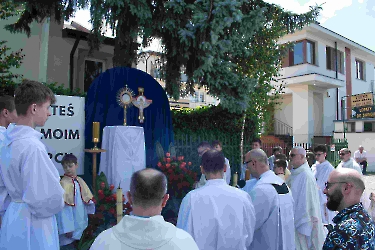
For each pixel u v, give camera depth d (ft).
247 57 27.37
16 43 34.06
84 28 41.47
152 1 22.41
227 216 7.82
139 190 4.81
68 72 35.76
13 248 6.70
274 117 68.33
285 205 10.11
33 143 7.06
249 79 24.20
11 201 7.17
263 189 9.66
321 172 19.65
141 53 28.19
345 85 72.08
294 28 28.40
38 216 7.00
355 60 76.48
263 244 9.52
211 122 28.22
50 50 34.68
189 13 21.86
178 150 25.66
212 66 21.93
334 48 68.80
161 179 5.00
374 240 6.34
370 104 63.57
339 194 6.90
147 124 22.79
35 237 6.93
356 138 64.18
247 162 10.98
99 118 20.83
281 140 56.24
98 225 15.62
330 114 68.39
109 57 39.63
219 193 8.08
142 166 18.57
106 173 18.56
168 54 25.02
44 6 23.81
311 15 27.58
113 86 21.58
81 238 14.70
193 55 23.06
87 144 20.27
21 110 7.33
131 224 4.62
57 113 19.30
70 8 23.34
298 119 62.54
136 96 22.40
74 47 34.91
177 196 19.53
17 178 6.93
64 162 14.61
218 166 8.48
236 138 29.27
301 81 59.41
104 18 21.44
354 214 6.57
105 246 4.56
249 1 24.47
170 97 27.61
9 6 24.88
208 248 7.66
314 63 63.67
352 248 6.09
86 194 14.75
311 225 12.80
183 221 8.00
